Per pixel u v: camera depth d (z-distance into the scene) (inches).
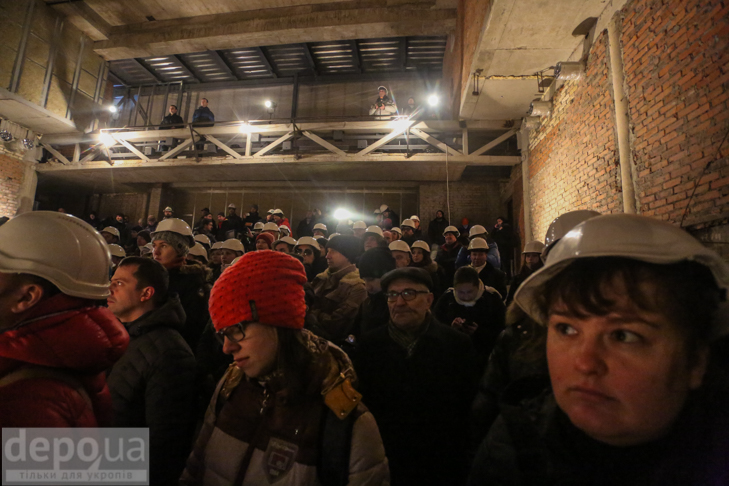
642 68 138.1
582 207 184.9
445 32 349.7
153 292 58.9
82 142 374.0
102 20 391.2
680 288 19.0
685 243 19.2
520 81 221.0
